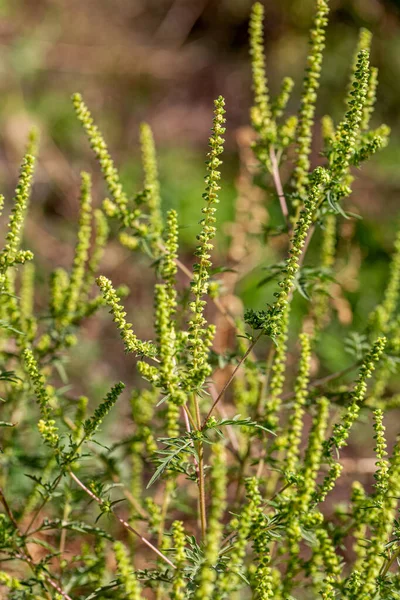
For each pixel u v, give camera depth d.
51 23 11.98
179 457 3.21
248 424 2.89
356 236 7.97
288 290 2.94
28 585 3.12
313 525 2.89
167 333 2.78
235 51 11.96
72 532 4.08
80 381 6.37
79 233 4.24
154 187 4.20
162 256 3.92
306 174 3.90
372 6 10.52
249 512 2.60
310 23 10.99
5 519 3.29
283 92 4.12
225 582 2.52
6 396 4.25
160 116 10.92
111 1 12.95
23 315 4.32
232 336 5.60
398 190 8.73
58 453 3.09
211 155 2.87
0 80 10.36
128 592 2.53
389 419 6.45
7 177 9.09
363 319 7.24
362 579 2.94
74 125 10.11
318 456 3.01
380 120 9.62
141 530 4.38
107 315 7.25
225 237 7.95
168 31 12.34
